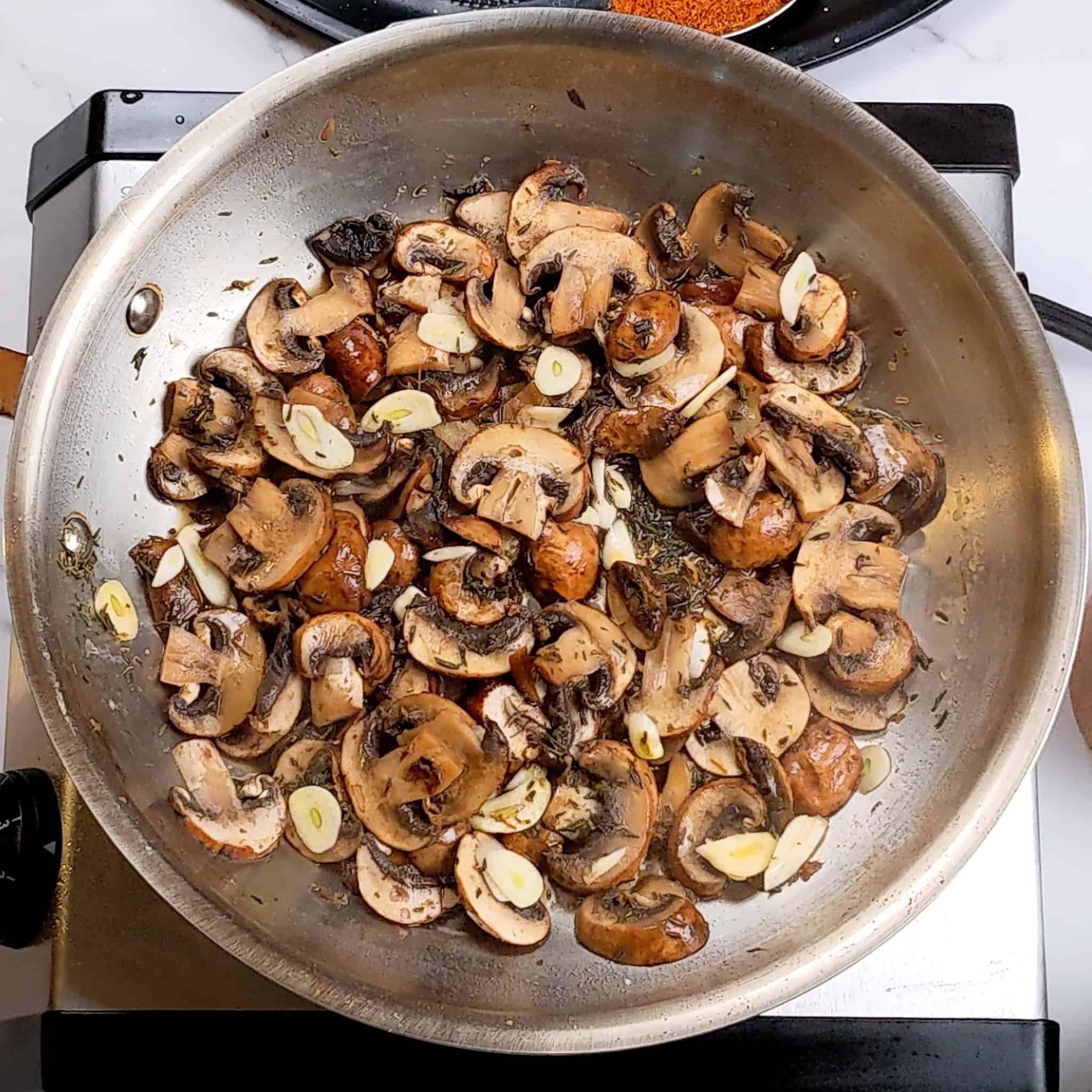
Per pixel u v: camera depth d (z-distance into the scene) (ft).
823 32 1.47
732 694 1.24
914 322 1.27
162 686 1.21
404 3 1.48
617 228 1.33
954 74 1.57
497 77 1.23
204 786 1.17
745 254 1.33
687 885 1.20
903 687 1.26
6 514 1.09
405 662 1.24
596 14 1.17
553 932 1.19
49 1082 1.15
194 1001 1.18
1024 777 1.11
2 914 1.17
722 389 1.30
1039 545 1.16
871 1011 1.20
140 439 1.24
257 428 1.24
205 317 1.26
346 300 1.28
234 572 1.21
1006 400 1.20
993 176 1.35
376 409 1.28
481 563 1.23
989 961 1.21
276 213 1.27
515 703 1.22
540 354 1.30
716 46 1.18
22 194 1.58
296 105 1.18
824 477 1.26
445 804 1.17
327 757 1.20
